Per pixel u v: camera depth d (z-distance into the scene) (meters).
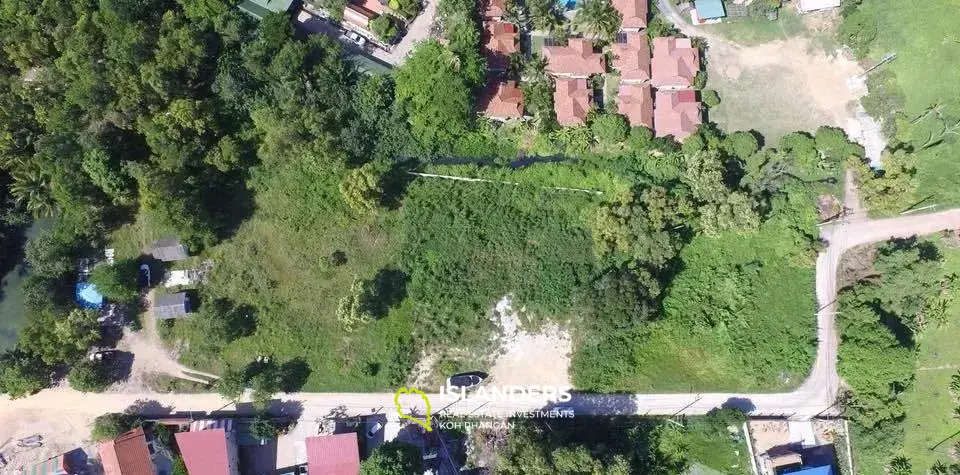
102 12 64.19
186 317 65.25
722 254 66.12
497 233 66.31
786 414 62.94
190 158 63.47
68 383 64.12
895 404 61.47
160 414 63.72
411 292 64.56
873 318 61.94
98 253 66.19
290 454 63.16
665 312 64.56
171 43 63.16
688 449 62.22
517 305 64.56
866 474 61.94
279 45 65.44
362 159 67.62
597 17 67.81
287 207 67.00
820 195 67.31
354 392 63.59
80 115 63.28
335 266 65.69
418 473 58.91
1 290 66.56
